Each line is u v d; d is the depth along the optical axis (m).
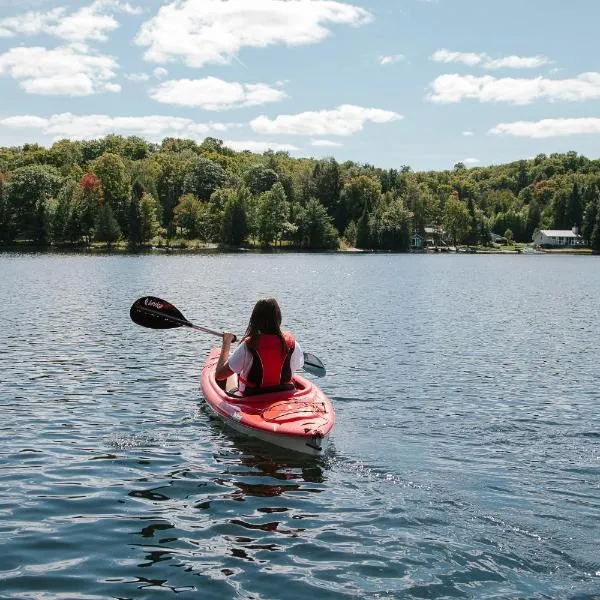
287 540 5.04
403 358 13.35
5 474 6.39
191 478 6.34
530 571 4.58
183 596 4.23
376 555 4.80
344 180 141.38
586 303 27.50
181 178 137.50
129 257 75.81
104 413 8.70
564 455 7.19
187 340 15.26
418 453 7.21
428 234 146.88
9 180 106.88
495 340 16.12
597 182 171.50
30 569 4.56
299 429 7.01
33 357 12.70
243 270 52.47
